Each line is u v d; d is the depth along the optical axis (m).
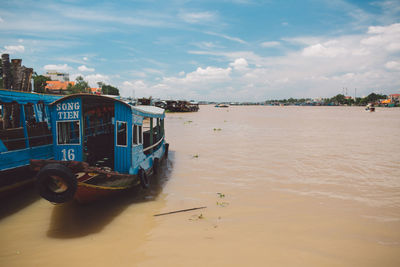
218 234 7.05
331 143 20.69
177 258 6.02
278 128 32.00
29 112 13.66
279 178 11.78
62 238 6.84
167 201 9.21
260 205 8.91
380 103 164.75
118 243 6.62
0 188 8.87
